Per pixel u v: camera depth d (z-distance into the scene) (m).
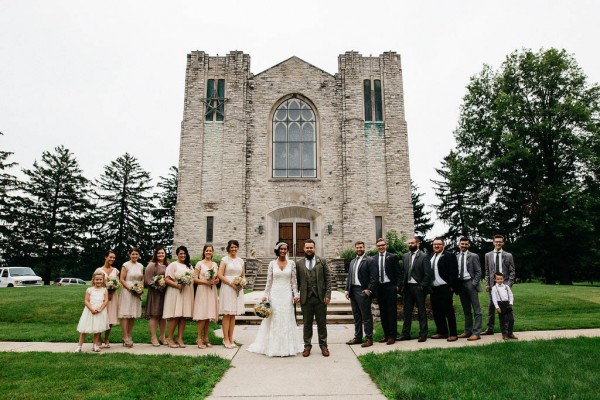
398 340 10.45
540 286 22.42
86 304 9.07
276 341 8.82
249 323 13.57
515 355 7.95
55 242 46.44
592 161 29.05
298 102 29.64
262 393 6.26
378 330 11.96
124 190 54.25
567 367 7.11
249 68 29.64
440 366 7.22
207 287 9.76
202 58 29.34
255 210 27.86
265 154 28.55
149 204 55.09
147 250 54.81
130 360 8.01
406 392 5.93
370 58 29.83
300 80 29.58
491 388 6.08
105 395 5.95
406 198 27.81
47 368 7.36
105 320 9.24
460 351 8.52
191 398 5.93
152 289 10.05
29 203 46.19
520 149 28.98
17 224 45.66
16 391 6.11
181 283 9.53
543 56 31.81
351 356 8.77
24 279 33.09
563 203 28.97
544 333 10.92
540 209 29.44
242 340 10.71
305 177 28.52
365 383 6.76
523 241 30.33
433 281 10.40
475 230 34.72
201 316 9.56
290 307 9.09
